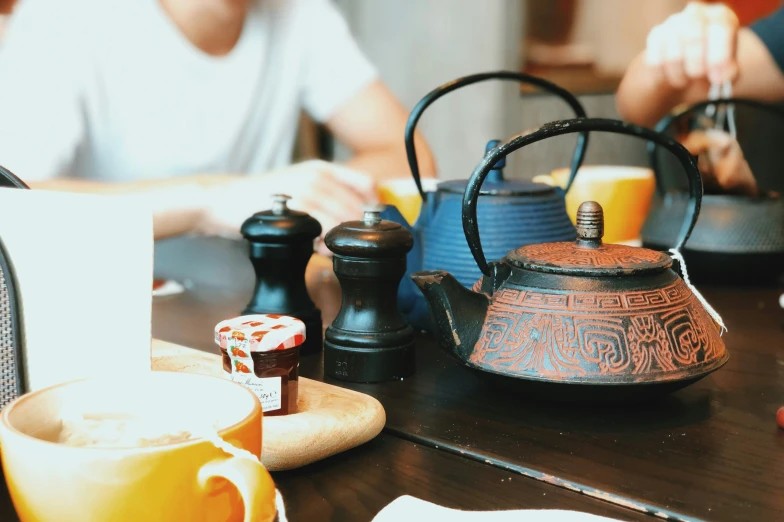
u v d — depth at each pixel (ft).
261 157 7.38
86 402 1.49
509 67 9.03
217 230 5.24
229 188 5.12
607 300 2.11
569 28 8.96
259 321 2.12
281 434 1.88
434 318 2.32
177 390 1.53
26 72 5.99
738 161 3.95
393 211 2.98
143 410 1.52
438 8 9.28
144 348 1.90
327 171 4.76
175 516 1.29
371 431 2.03
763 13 7.61
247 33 6.93
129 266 1.90
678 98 5.98
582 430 2.13
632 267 2.15
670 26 5.06
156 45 6.51
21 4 6.39
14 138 5.81
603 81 9.09
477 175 2.24
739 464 1.91
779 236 3.64
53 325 1.92
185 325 3.21
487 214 2.80
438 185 3.03
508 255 2.33
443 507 1.64
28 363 1.93
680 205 3.80
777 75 6.21
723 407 2.30
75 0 6.18
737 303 3.53
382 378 2.55
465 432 2.12
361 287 2.55
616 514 1.69
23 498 1.33
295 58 7.26
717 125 4.98
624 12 8.94
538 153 9.02
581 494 1.78
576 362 2.08
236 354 2.00
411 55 9.59
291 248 2.84
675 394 2.42
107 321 1.90
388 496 1.78
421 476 1.88
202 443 1.29
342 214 4.53
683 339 2.13
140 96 6.55
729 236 3.64
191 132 6.79
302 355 2.87
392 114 7.10
